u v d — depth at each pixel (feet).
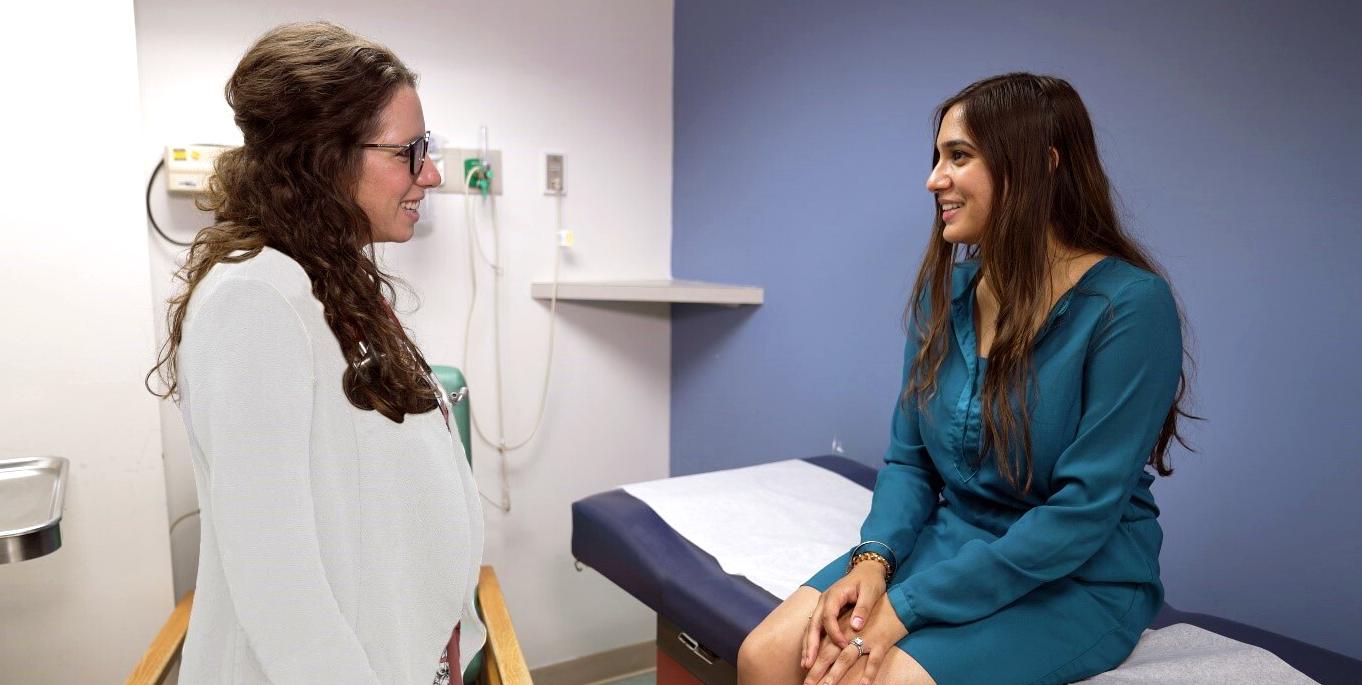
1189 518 4.66
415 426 2.75
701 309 8.52
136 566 5.85
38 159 5.32
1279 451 4.22
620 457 8.93
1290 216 4.09
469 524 2.92
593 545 5.42
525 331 8.15
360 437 2.60
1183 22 4.46
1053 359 3.70
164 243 6.55
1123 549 3.73
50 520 3.97
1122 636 3.64
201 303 2.30
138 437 5.75
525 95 7.86
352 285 2.63
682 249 8.78
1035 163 3.67
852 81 6.49
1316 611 4.11
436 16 7.38
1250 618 4.41
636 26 8.43
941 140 3.93
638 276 8.79
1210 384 4.51
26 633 5.64
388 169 2.69
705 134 8.29
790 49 7.10
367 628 2.60
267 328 2.26
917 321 4.58
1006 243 3.73
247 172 2.54
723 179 8.07
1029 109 3.68
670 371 9.12
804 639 3.65
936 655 3.39
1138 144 4.74
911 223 6.04
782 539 4.96
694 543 4.94
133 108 5.49
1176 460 4.71
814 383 7.09
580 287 7.80
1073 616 3.58
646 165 8.68
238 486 2.17
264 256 2.41
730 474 6.19
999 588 3.48
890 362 6.30
